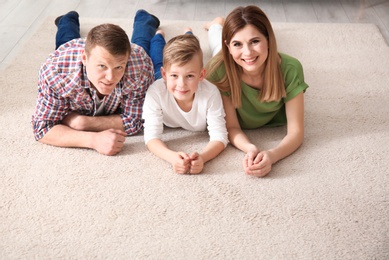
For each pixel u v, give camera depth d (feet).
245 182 5.07
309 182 5.07
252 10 5.04
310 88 6.59
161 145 5.32
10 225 4.57
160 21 8.15
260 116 5.72
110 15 8.50
